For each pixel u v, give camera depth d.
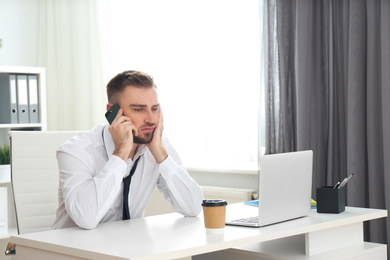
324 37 3.35
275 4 3.51
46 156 2.83
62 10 4.66
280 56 3.45
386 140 3.05
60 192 2.21
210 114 4.09
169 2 4.32
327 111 3.37
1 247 3.80
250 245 2.19
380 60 3.12
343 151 3.33
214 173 4.17
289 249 2.11
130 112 2.14
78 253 1.59
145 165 2.31
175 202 2.24
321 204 2.22
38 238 1.77
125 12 4.56
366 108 3.18
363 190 3.18
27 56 4.58
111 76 4.62
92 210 1.92
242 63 3.88
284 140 3.46
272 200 1.93
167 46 4.34
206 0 4.08
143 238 1.73
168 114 4.36
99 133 2.22
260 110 3.62
